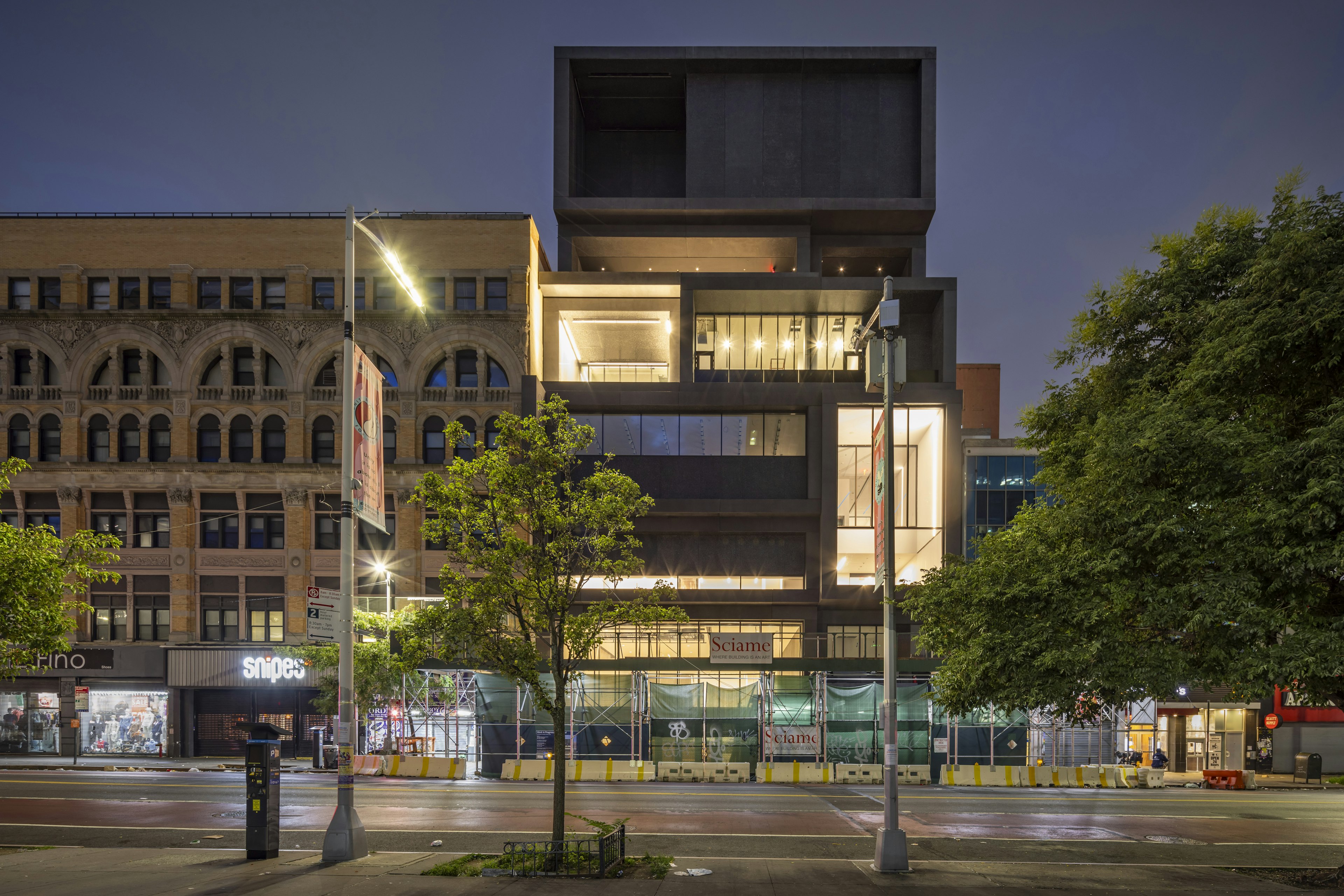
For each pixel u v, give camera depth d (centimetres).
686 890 1270
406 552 3762
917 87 4394
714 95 4375
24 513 3788
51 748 3744
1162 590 1295
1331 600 1355
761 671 3127
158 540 3797
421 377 3856
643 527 3859
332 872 1377
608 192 4659
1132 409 1524
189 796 2389
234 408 3828
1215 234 1620
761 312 4278
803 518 3856
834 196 4338
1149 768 3044
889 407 1584
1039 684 1377
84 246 3862
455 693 3244
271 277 3881
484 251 3912
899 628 3791
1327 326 1213
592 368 4809
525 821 1962
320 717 3716
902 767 2905
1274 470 1226
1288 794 2850
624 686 3256
